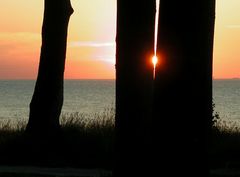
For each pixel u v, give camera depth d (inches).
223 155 645.3
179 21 280.5
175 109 283.1
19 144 686.5
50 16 737.0
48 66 739.4
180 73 281.6
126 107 377.1
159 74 286.8
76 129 740.7
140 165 370.0
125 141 374.3
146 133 376.2
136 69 376.2
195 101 281.6
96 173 589.9
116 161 375.6
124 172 371.6
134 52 374.9
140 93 377.7
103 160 647.8
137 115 375.9
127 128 375.6
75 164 652.1
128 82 376.5
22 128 790.5
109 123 783.1
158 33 287.9
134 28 373.1
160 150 286.4
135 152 372.2
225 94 6053.2
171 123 284.0
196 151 282.4
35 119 732.7
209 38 283.3
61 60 743.7
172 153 283.7
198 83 281.3
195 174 282.5
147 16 377.7
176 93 282.5
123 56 376.2
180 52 281.0
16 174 567.5
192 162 282.4
